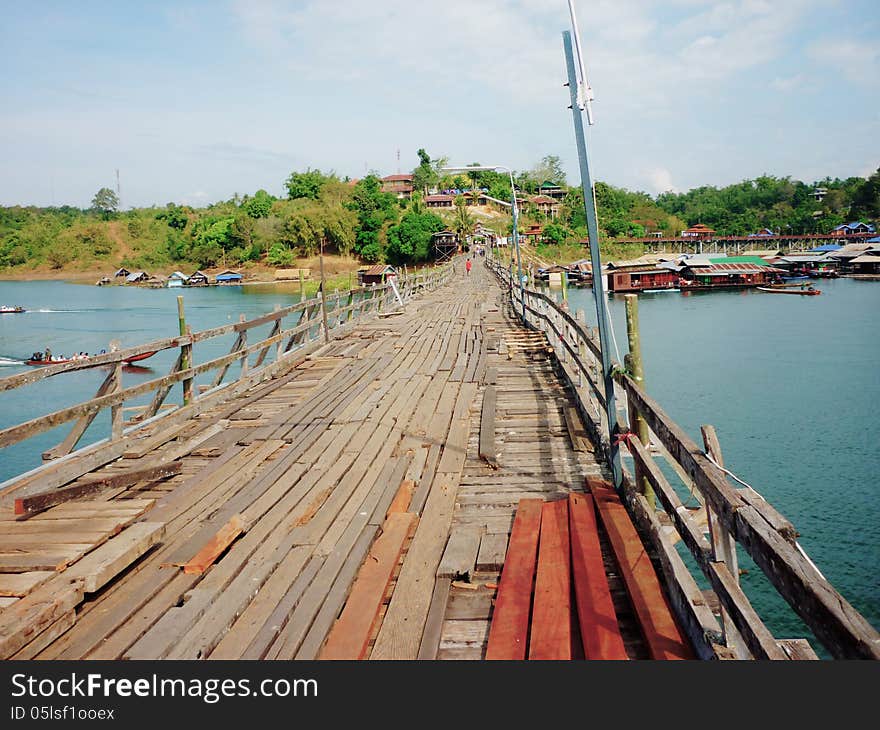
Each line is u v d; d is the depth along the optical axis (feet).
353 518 17.58
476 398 32.35
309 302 46.39
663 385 76.89
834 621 6.39
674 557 13.14
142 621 12.84
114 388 24.80
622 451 20.31
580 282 217.56
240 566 14.94
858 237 333.42
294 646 11.87
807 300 161.79
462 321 64.64
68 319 148.36
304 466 22.16
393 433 26.08
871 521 40.04
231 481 20.98
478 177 410.72
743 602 9.59
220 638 12.26
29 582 12.89
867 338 102.94
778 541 8.11
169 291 245.45
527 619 12.72
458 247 289.33
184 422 28.43
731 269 211.00
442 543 16.38
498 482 20.97
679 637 11.72
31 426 19.43
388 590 14.32
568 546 15.76
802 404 66.64
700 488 11.26
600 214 395.96
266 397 33.60
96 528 15.46
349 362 43.06
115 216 417.08
